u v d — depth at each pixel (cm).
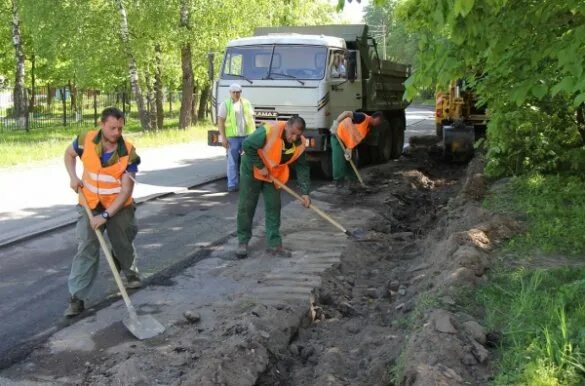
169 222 849
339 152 1066
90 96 4403
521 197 773
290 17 2847
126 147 529
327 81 1103
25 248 723
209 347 452
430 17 466
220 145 1155
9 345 466
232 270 640
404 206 1011
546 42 496
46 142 1938
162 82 2877
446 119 1455
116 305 547
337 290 590
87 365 435
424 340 388
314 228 807
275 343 456
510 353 378
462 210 785
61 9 2123
